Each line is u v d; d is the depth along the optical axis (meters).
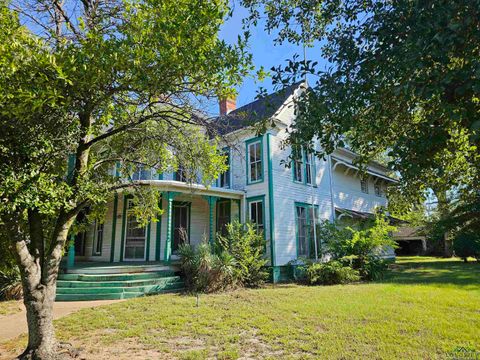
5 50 3.41
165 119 5.38
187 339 5.48
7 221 4.34
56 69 3.66
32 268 4.62
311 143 3.30
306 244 14.16
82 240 15.23
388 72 2.60
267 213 13.10
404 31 2.58
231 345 5.15
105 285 9.88
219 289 10.31
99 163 5.88
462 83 2.01
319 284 11.74
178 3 4.30
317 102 2.98
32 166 4.04
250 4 4.34
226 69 4.54
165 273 11.12
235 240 11.95
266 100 3.71
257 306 7.77
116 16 5.12
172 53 4.21
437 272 14.13
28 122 4.13
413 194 4.14
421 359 4.36
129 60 4.22
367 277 12.75
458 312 6.71
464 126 2.37
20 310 7.99
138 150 6.23
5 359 4.77
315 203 15.22
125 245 13.76
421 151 2.51
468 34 2.05
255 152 13.96
